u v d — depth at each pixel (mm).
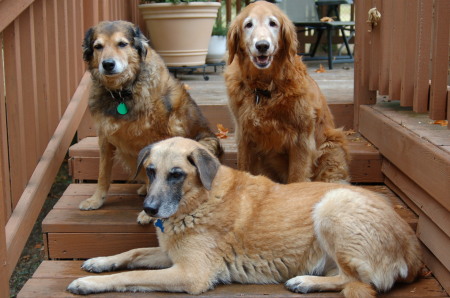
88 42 4098
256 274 3477
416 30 4176
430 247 3650
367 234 3154
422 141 3738
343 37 9711
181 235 3367
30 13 4074
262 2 4219
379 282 3199
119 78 3957
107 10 5863
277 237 3406
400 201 4383
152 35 7434
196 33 7402
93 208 4285
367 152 4848
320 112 4434
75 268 3744
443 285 3393
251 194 3551
